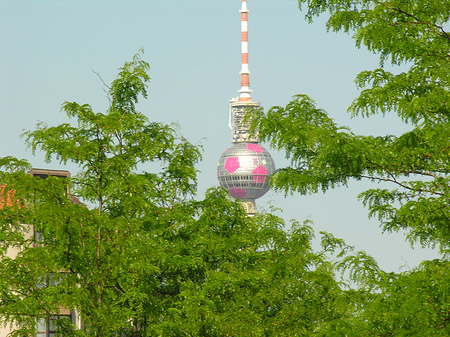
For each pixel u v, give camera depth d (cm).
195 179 6588
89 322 4591
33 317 4650
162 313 5528
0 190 4831
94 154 4900
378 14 3575
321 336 3384
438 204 3444
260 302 6188
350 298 3766
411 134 3616
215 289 5631
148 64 6100
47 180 4647
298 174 3794
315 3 3731
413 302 3234
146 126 6275
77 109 4947
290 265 6481
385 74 3800
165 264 5769
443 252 3688
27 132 4931
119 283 5344
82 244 4616
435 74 3597
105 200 5453
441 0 3569
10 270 4722
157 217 6350
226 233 6756
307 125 3731
